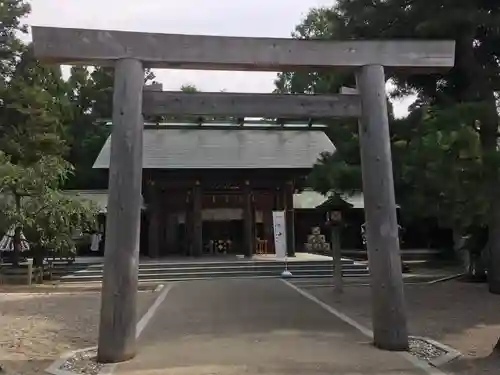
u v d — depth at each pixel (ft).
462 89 44.70
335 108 27.12
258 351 25.49
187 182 86.02
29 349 26.86
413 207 39.32
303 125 100.12
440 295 46.88
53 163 68.23
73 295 50.52
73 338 29.89
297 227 102.01
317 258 77.87
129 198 24.14
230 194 89.66
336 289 49.75
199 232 84.79
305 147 93.20
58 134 99.60
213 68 26.58
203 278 66.33
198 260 76.23
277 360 23.57
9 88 85.81
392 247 25.93
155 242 83.61
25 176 61.67
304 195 102.58
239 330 31.45
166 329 31.94
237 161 86.17
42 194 62.13
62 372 21.88
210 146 91.76
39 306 42.86
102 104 140.15
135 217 24.31
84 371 21.94
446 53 27.61
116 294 23.62
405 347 25.49
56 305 43.47
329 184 43.78
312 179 46.01
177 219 90.48
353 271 67.92
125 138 24.45
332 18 44.80
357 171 40.73
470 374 21.31
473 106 33.78
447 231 94.63
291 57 26.32
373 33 42.63
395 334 25.53
